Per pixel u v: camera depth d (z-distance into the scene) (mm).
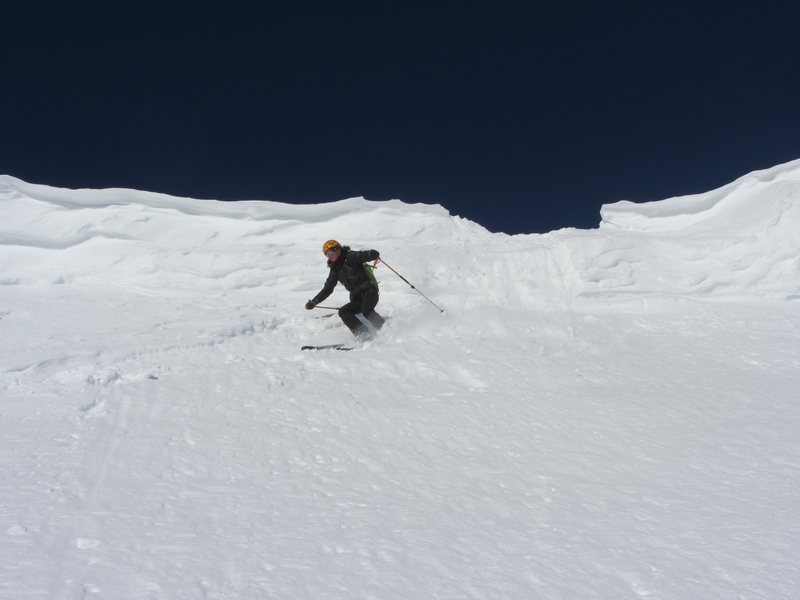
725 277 8289
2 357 5188
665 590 2445
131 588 2338
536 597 2402
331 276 6727
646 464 3760
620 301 8094
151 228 10016
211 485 3309
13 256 8898
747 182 10461
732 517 3053
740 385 5246
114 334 6027
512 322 7250
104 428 3980
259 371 5254
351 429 4199
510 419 4512
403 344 6383
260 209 10492
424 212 10797
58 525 2785
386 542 2789
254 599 2309
